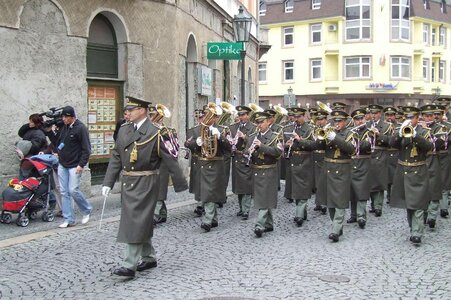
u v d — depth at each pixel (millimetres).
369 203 13805
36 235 9430
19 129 11430
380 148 11953
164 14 15375
